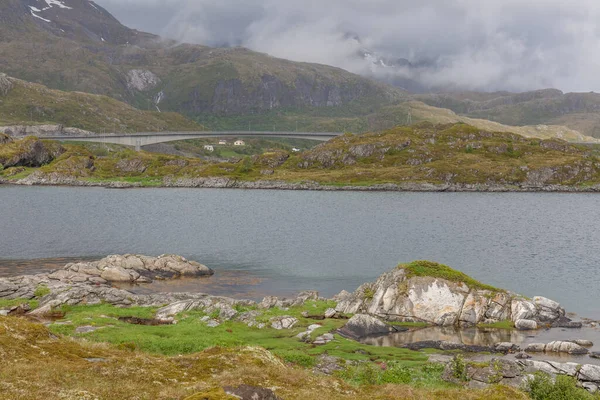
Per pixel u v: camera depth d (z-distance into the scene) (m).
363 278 85.62
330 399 25.08
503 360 36.69
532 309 55.84
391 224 153.38
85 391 21.83
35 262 95.06
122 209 186.62
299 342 45.56
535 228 144.62
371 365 39.06
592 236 129.75
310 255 105.81
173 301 62.94
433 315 55.50
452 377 35.44
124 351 31.77
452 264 95.81
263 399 21.92
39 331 30.75
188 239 125.12
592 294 73.25
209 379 26.36
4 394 20.23
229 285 80.06
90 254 104.19
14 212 172.25
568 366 36.75
